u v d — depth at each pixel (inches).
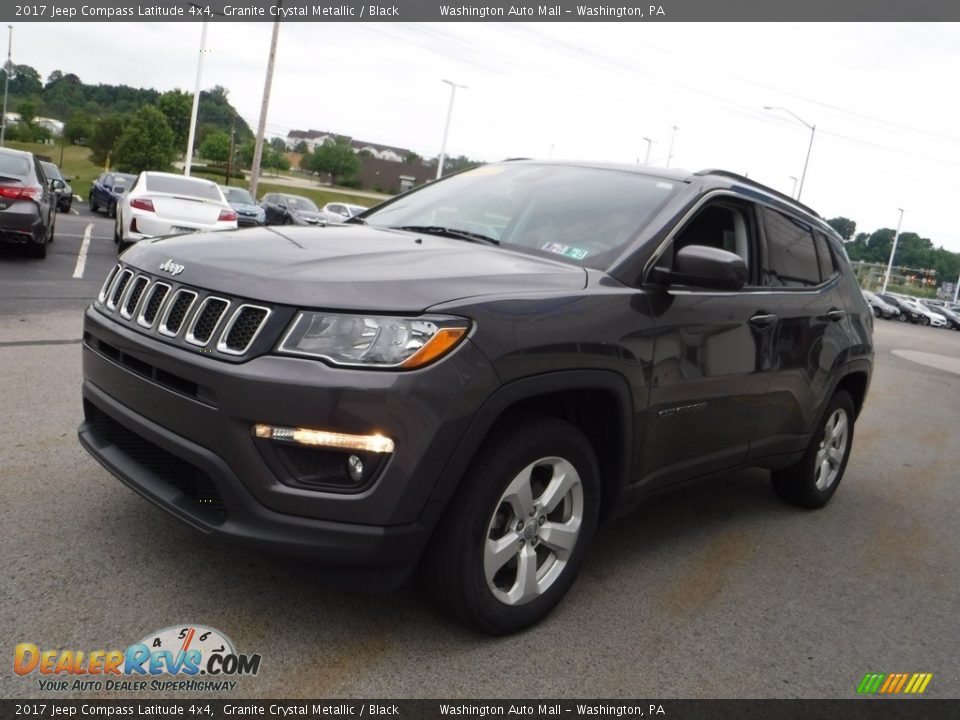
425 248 120.0
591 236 130.5
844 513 193.8
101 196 1064.8
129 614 104.9
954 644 130.1
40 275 395.2
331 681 97.2
